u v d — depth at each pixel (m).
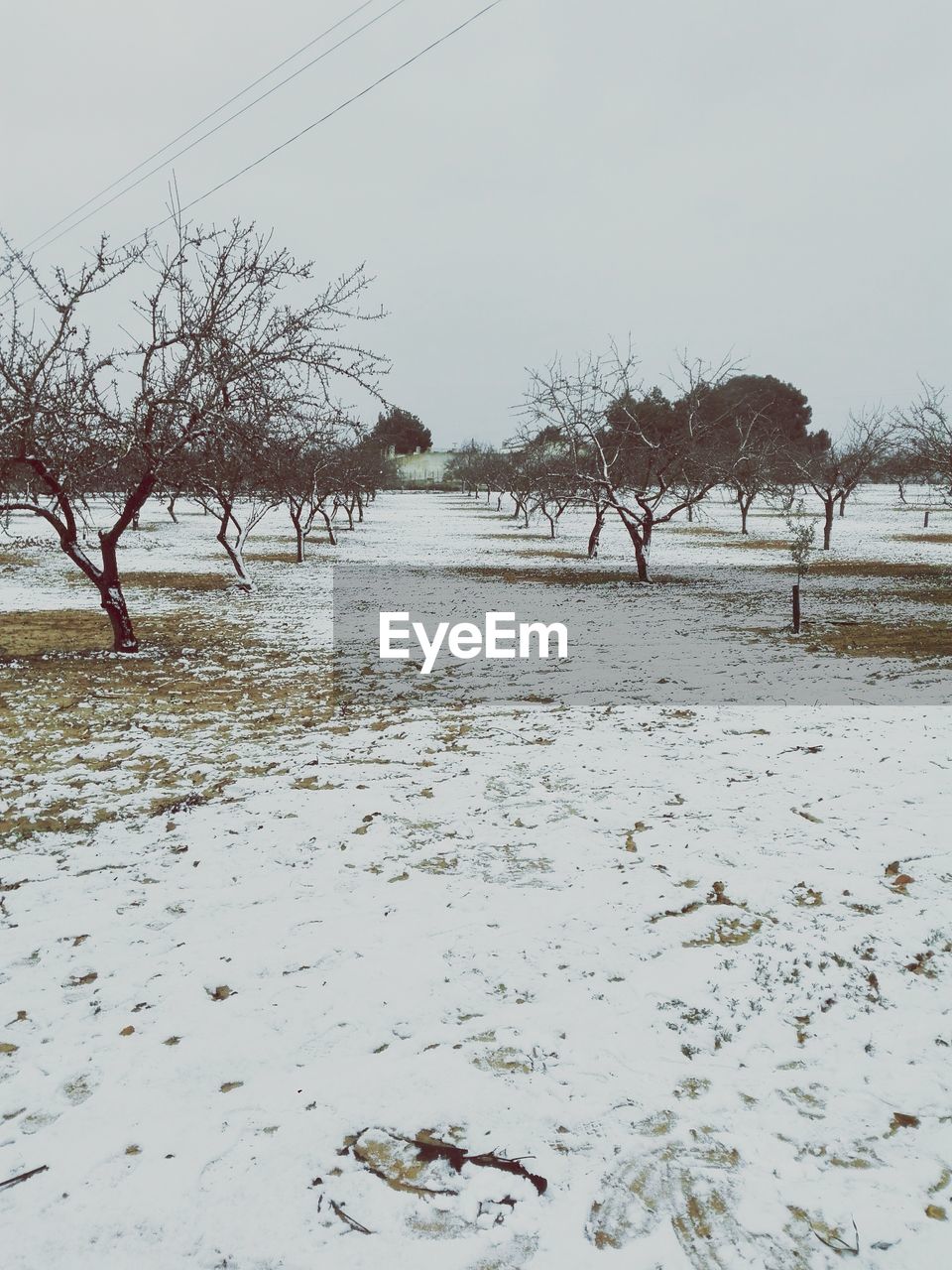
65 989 3.45
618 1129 2.55
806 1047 2.94
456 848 4.78
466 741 7.11
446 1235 2.19
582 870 4.43
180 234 10.20
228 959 3.63
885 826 4.80
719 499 58.94
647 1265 2.08
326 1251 2.14
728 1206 2.26
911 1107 2.62
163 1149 2.52
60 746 7.13
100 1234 2.21
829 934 3.67
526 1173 2.39
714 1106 2.65
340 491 32.94
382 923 3.92
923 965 3.41
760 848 4.60
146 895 4.30
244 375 10.21
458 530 41.12
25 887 4.41
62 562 26.02
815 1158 2.42
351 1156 2.47
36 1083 2.85
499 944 3.69
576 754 6.57
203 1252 2.15
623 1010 3.18
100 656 11.52
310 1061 2.93
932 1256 2.08
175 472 11.97
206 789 5.98
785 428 68.88
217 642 12.73
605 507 23.88
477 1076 2.81
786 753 6.33
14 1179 2.41
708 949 3.61
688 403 21.73
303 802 5.62
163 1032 3.12
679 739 6.90
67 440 10.56
